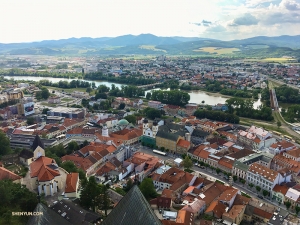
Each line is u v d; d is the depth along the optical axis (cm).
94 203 19112
